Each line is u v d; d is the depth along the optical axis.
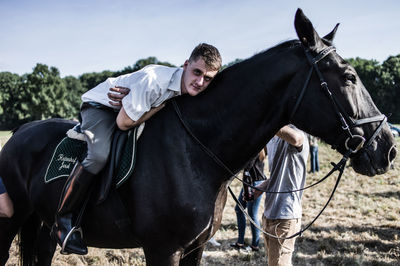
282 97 1.91
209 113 1.98
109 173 1.93
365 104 1.86
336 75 1.82
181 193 1.85
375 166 1.83
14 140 2.49
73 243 2.04
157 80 1.87
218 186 1.98
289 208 2.51
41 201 2.27
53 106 62.25
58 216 2.08
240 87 1.95
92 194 2.06
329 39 2.07
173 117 2.00
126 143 1.97
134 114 1.82
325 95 1.83
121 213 1.99
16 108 62.97
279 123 1.96
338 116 1.80
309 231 5.02
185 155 1.91
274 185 2.62
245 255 4.18
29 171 2.37
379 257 4.09
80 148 2.13
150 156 1.93
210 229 1.95
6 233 2.47
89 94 2.10
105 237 2.11
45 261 2.72
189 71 1.90
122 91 1.93
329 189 7.75
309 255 4.20
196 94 1.95
